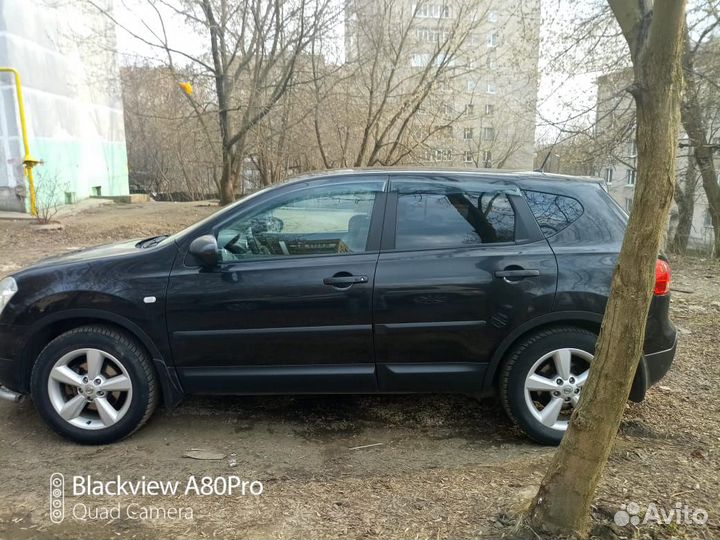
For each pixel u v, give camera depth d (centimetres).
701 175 1354
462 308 338
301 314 339
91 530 259
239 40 1538
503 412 396
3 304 348
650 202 202
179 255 348
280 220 351
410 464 324
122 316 338
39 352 357
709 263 983
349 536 249
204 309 338
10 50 1273
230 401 412
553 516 234
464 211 352
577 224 352
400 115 1605
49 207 1256
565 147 1352
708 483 287
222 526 261
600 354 220
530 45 1299
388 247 345
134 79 2869
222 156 1794
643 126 199
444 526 254
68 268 349
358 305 337
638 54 204
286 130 1733
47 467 320
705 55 1220
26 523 265
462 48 1555
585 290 336
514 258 339
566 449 231
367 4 1541
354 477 308
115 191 2064
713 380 434
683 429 356
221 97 1612
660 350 343
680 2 182
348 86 1636
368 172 362
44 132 1438
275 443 352
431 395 422
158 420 382
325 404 408
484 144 2528
